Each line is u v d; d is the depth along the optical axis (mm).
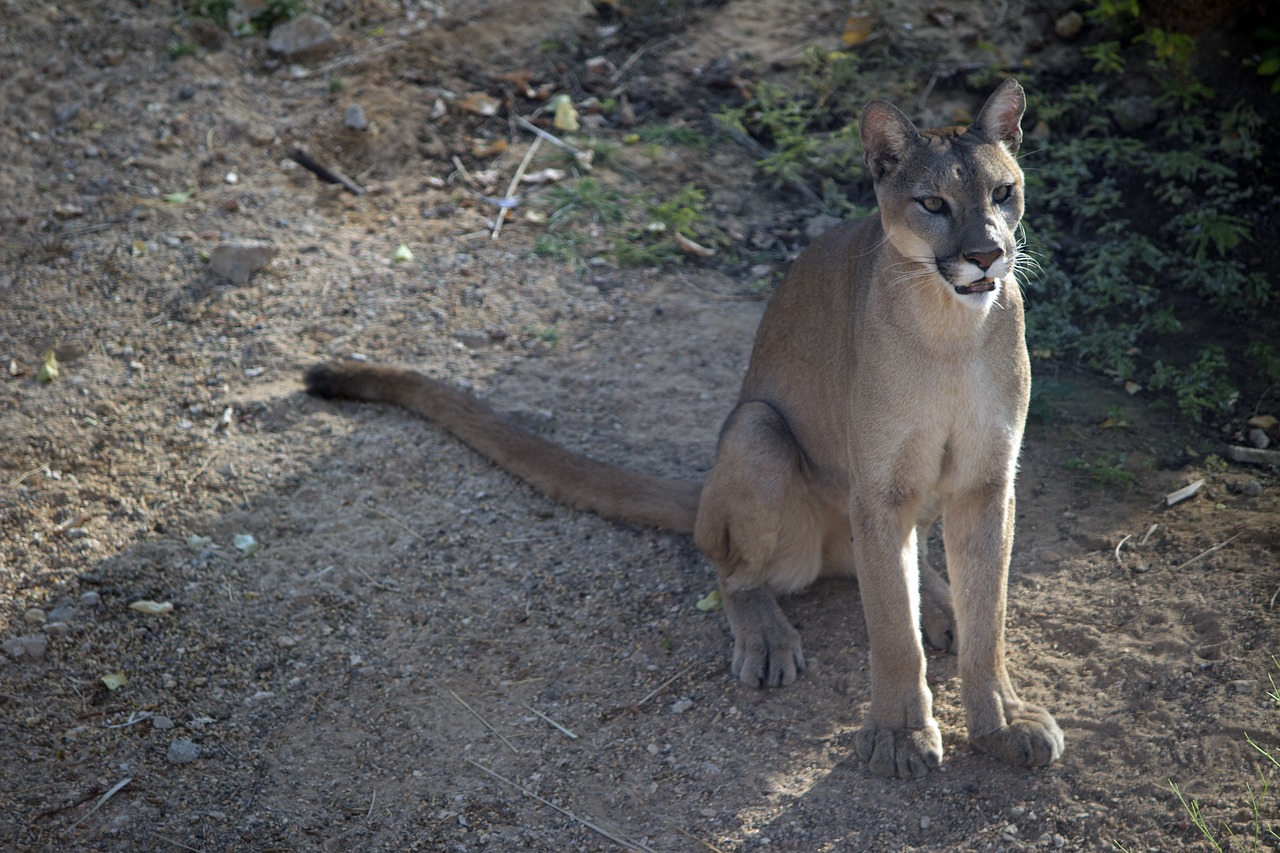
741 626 8609
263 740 8125
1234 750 6926
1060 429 10281
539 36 16016
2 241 12992
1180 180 12891
